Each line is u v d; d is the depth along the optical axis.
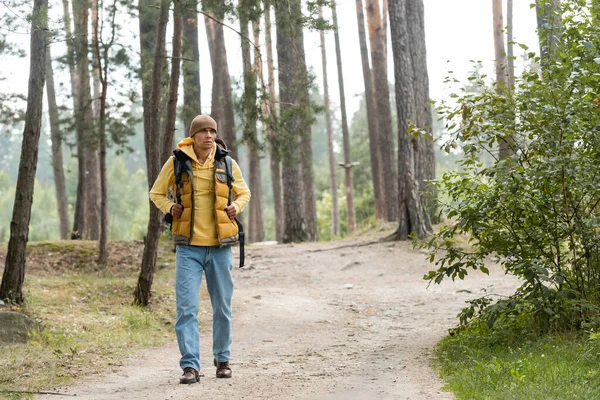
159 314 12.37
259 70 18.12
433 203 7.93
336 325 11.52
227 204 6.26
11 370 6.89
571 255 8.06
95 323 10.80
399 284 16.34
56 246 19.58
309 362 7.68
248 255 20.98
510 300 7.61
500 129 7.68
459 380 5.74
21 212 11.13
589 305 7.05
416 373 6.63
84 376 6.80
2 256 18.25
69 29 23.05
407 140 20.89
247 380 6.27
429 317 11.73
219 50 29.91
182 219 6.20
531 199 7.43
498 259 7.80
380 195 35.09
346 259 19.50
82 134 24.66
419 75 22.59
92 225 30.98
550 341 6.94
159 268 18.61
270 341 10.12
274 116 19.23
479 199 7.60
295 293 15.80
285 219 25.42
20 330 9.28
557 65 7.61
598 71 7.48
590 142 7.39
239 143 18.95
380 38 30.41
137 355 8.54
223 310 6.36
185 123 22.83
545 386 5.08
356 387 5.91
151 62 21.22
